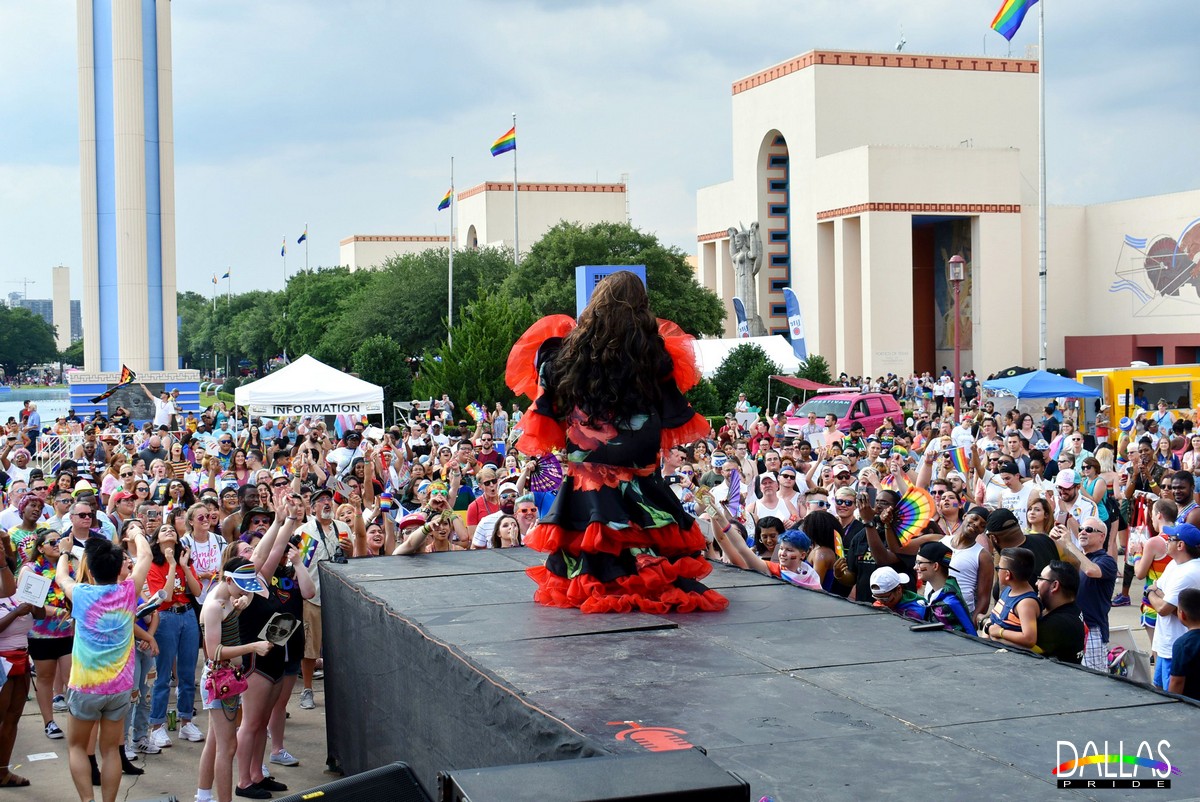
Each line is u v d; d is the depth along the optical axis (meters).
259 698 7.93
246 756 7.94
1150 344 49.84
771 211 60.06
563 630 4.98
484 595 6.10
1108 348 51.62
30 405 28.09
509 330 36.00
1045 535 8.65
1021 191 59.34
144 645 8.92
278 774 8.42
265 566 7.96
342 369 63.62
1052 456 17.53
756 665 4.31
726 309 62.56
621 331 5.04
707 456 14.94
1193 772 3.12
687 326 54.84
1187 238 47.91
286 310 99.25
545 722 3.69
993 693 3.90
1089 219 53.44
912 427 22.36
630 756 2.80
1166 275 49.09
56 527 10.38
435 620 5.41
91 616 7.55
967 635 4.77
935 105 58.22
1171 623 7.77
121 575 7.71
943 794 2.99
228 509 11.08
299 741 9.38
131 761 8.95
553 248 55.00
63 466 14.85
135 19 43.50
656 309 53.34
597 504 5.21
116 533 10.70
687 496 10.59
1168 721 3.57
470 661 4.49
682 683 4.08
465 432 18.92
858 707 3.76
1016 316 53.47
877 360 52.12
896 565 8.58
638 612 5.23
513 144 53.25
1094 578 8.34
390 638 5.79
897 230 52.22
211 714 7.71
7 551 9.15
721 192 63.47
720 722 3.62
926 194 52.44
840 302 54.28
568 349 5.13
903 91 57.59
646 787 2.59
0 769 8.34
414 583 6.68
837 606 5.38
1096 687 3.96
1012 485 12.47
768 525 9.23
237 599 7.80
